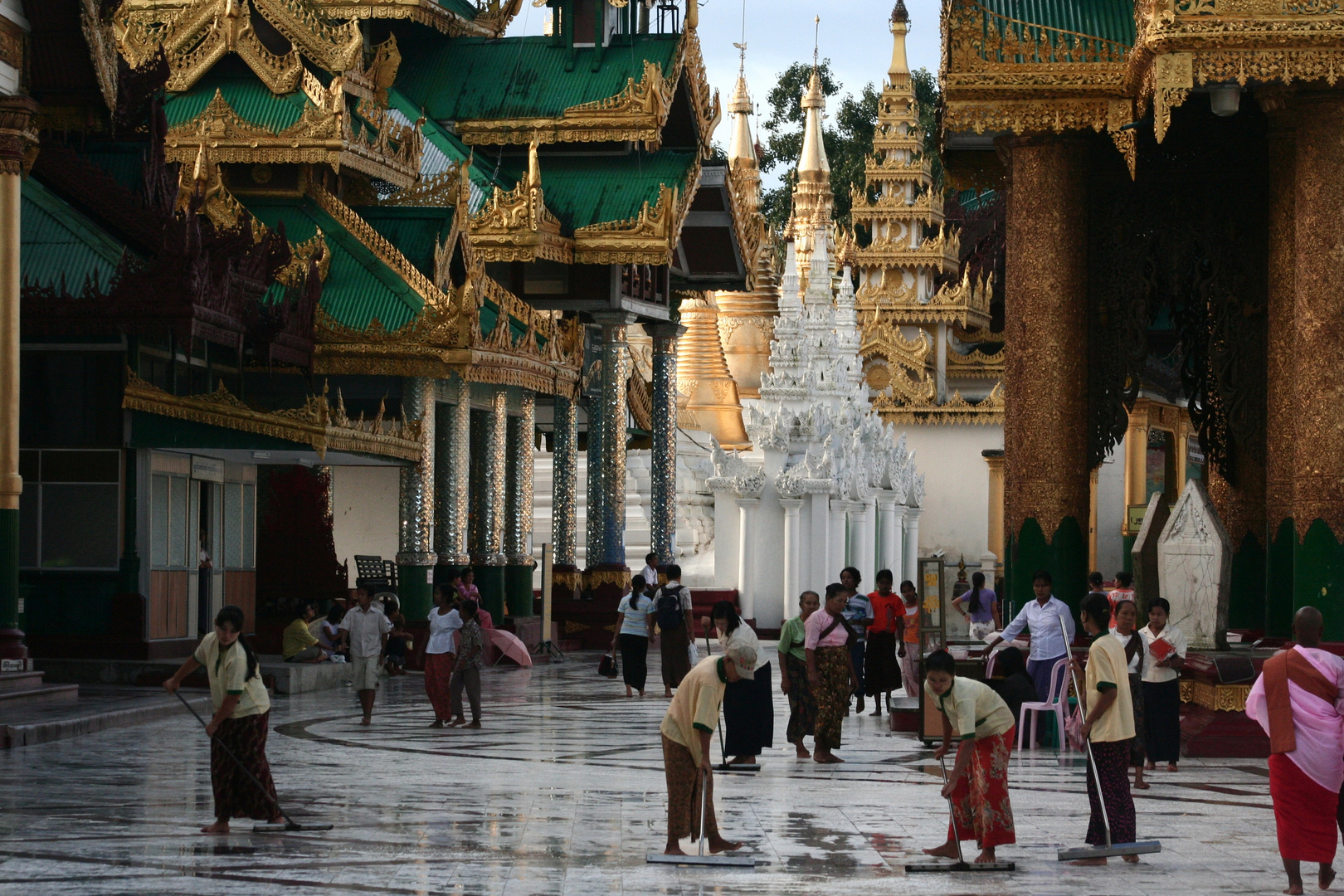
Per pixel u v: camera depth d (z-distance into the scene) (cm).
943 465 7331
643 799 1805
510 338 3934
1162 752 2080
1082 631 2462
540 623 4550
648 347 6894
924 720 2395
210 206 3816
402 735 2473
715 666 1441
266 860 1395
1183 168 2605
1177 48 2161
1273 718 1320
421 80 4731
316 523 4009
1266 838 1576
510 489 4534
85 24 2819
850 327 6219
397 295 3791
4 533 2538
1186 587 2356
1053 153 2478
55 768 2002
